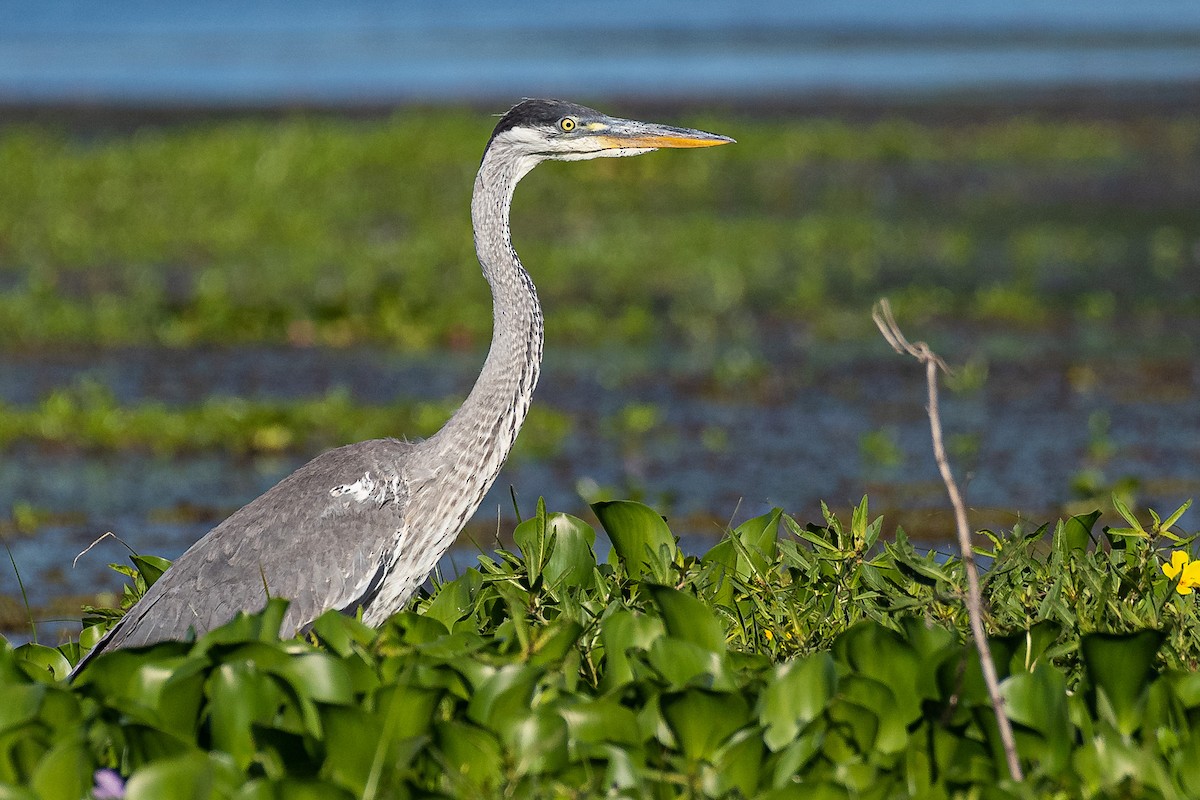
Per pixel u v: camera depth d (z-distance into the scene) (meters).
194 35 61.62
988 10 76.19
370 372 17.11
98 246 23.55
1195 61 50.19
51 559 10.95
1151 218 26.67
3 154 29.66
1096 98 41.00
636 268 22.34
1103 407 15.48
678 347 18.33
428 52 53.28
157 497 12.58
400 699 5.57
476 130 33.06
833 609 7.05
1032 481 12.88
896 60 51.12
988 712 5.72
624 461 13.59
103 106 38.50
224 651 5.80
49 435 14.15
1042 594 6.99
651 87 42.00
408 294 19.78
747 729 5.66
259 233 24.69
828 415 15.24
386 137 31.94
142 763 5.62
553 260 22.38
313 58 51.47
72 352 17.78
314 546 7.19
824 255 23.70
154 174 28.72
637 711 6.10
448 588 7.26
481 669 5.86
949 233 25.06
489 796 5.36
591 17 71.38
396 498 7.38
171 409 15.26
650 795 5.55
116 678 5.97
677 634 6.43
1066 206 27.86
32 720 5.45
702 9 76.88
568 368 17.23
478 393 7.63
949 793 5.59
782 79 44.81
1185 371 16.95
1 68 47.91
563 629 6.13
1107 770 5.59
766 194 29.20
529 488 12.78
